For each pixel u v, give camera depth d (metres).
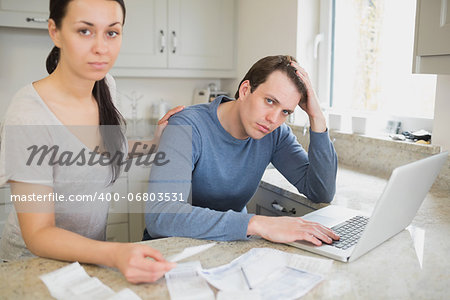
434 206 1.30
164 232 0.99
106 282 0.74
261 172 1.35
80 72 0.88
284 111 1.07
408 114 1.91
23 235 0.84
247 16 2.75
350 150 1.97
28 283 0.73
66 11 0.81
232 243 0.94
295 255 0.87
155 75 2.68
